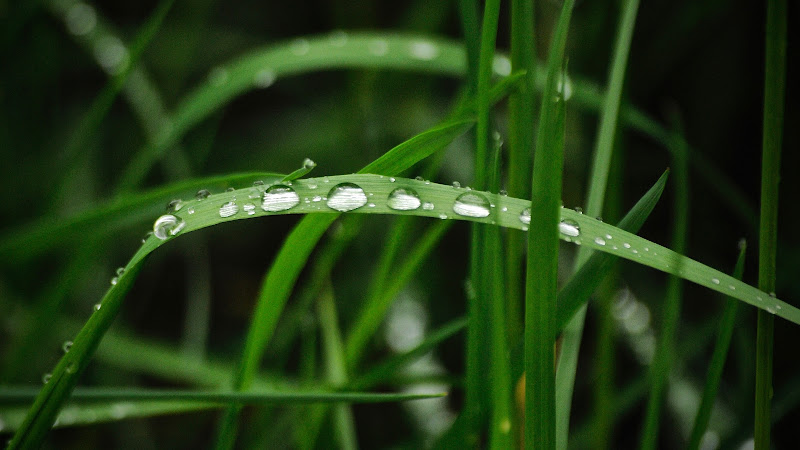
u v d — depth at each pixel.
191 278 0.58
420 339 0.49
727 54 0.54
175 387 0.51
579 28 0.50
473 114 0.35
